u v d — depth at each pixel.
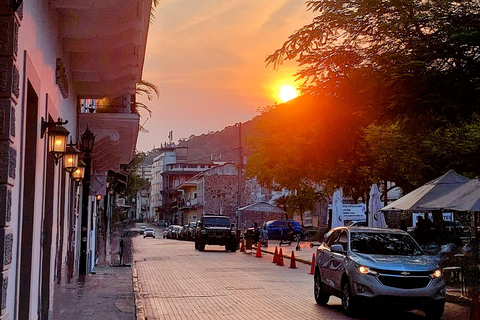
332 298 15.54
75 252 17.67
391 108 12.07
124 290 14.23
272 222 53.31
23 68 6.54
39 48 7.95
